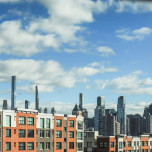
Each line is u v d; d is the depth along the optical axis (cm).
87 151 14612
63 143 11656
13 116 10150
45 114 11175
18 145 10219
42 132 11025
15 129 10162
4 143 9812
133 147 16062
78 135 12400
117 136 14812
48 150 11100
